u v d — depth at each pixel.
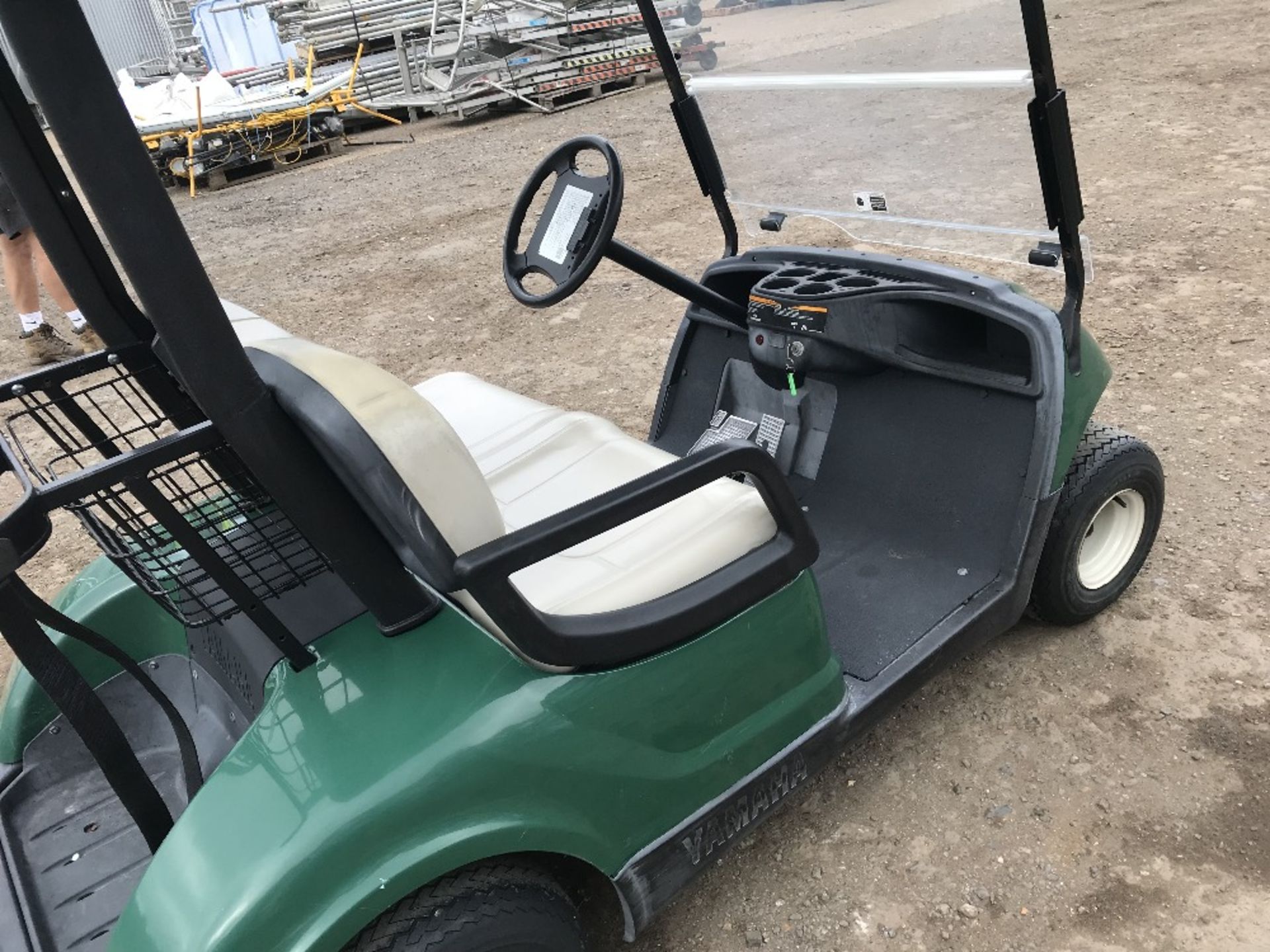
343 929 1.12
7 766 1.77
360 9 9.85
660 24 2.12
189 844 1.16
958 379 1.98
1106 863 1.67
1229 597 2.20
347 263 5.75
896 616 1.93
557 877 1.63
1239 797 1.74
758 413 2.46
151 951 1.09
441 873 1.19
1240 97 5.87
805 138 2.09
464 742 1.22
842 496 2.26
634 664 1.38
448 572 1.19
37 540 1.10
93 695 1.26
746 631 1.50
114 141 0.97
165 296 1.05
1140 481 2.07
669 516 1.66
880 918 1.64
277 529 1.49
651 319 4.27
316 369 1.23
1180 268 3.80
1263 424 2.76
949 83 1.72
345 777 1.18
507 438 2.09
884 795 1.87
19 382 1.36
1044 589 2.02
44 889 1.52
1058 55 7.60
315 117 9.53
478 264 5.42
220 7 10.39
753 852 1.80
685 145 2.30
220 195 8.18
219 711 1.67
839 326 2.05
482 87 9.28
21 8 0.88
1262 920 1.53
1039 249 1.83
